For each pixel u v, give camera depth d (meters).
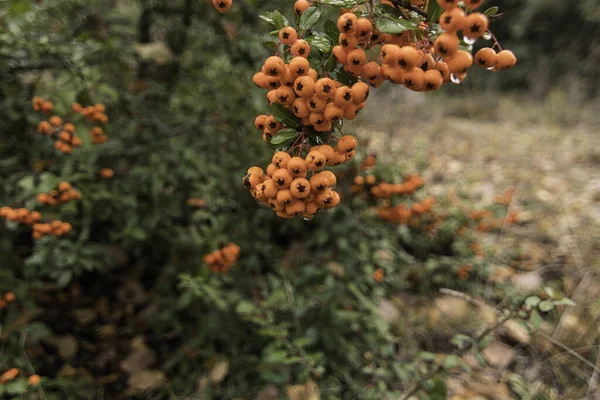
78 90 0.39
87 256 0.41
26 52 0.41
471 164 0.86
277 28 0.19
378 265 0.50
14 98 0.43
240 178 0.48
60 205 0.38
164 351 0.45
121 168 0.48
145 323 0.47
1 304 0.38
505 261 0.55
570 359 0.38
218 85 0.50
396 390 0.39
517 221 0.62
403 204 0.53
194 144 0.48
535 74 1.38
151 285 0.51
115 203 0.42
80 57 0.40
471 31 0.14
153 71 0.54
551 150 0.89
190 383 0.41
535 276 0.49
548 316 0.44
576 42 1.35
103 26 0.52
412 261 0.52
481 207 0.60
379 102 1.21
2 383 0.34
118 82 0.49
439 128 1.09
